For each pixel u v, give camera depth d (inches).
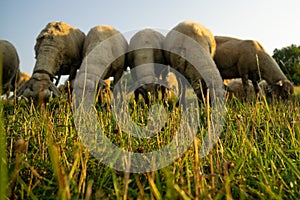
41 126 117.3
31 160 91.3
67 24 352.8
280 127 138.9
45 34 328.5
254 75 438.0
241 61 439.5
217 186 75.1
